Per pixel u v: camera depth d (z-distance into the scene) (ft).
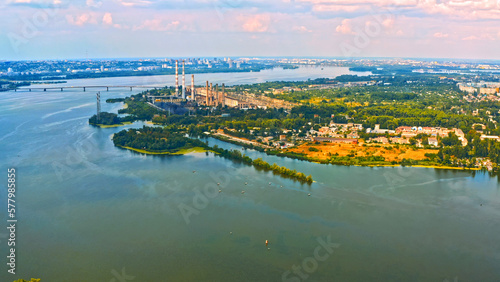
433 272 527.40
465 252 570.05
